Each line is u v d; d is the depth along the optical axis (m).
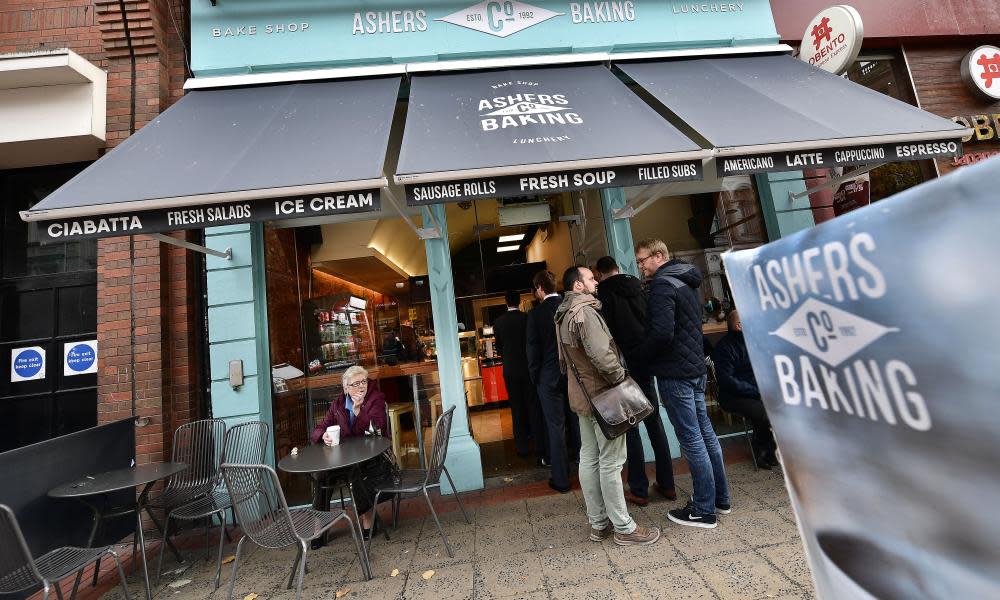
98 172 2.98
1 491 2.67
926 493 0.74
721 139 3.09
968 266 0.66
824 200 4.84
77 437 3.19
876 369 0.81
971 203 0.65
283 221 4.45
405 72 4.21
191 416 4.15
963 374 0.67
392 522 3.63
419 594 2.61
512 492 4.01
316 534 2.52
